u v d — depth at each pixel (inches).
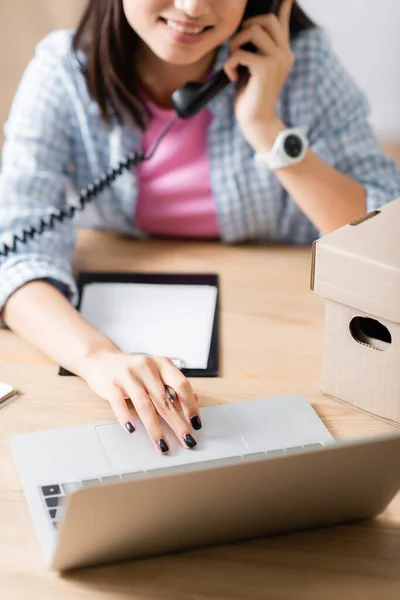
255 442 40.0
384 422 42.0
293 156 57.4
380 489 34.8
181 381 41.6
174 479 30.1
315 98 62.5
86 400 43.6
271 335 49.6
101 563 34.1
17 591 32.8
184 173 62.5
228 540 35.2
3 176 59.8
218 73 58.2
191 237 63.5
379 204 58.7
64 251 57.4
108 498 29.7
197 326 50.1
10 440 40.2
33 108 61.1
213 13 52.5
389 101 111.7
